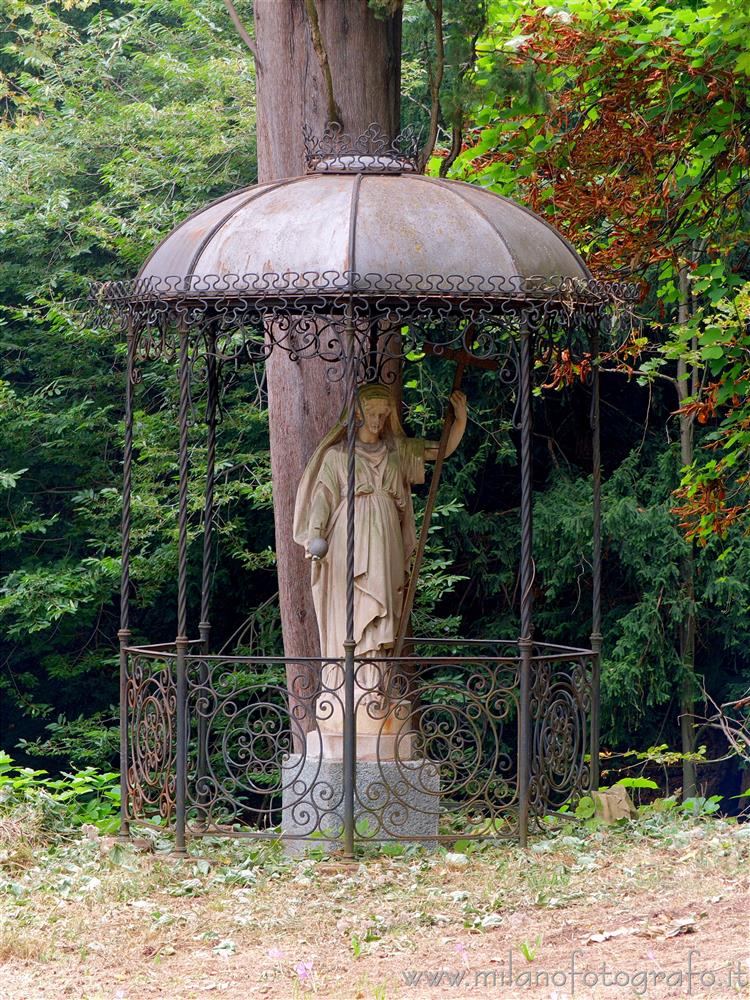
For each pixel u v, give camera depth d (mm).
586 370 11953
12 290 19734
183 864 8547
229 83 18594
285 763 9258
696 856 8125
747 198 12641
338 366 11016
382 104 11180
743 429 12039
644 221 11977
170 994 6199
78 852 8828
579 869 8047
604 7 11750
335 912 7441
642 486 19469
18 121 20125
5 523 18812
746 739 12859
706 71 11242
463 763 8820
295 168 11219
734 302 10867
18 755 20344
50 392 18844
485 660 8727
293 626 11305
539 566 19391
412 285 8227
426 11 11992
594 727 9461
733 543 18781
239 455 17547
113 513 18281
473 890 7742
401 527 9406
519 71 11086
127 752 9383
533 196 12172
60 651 20109
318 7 11047
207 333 10281
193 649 10141
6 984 6363
